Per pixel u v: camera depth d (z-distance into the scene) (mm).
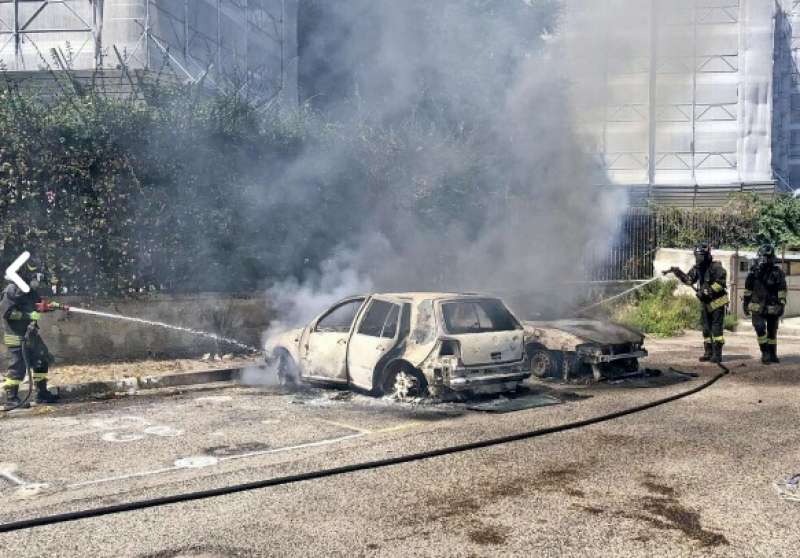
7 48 19359
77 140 10742
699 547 4242
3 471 5840
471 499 5066
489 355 8102
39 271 10492
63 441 6777
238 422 7516
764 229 20406
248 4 23844
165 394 9297
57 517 4707
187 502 5059
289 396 9000
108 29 18453
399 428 7160
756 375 10094
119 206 11039
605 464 5875
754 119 29500
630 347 9625
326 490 5285
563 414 7676
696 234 19391
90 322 10922
